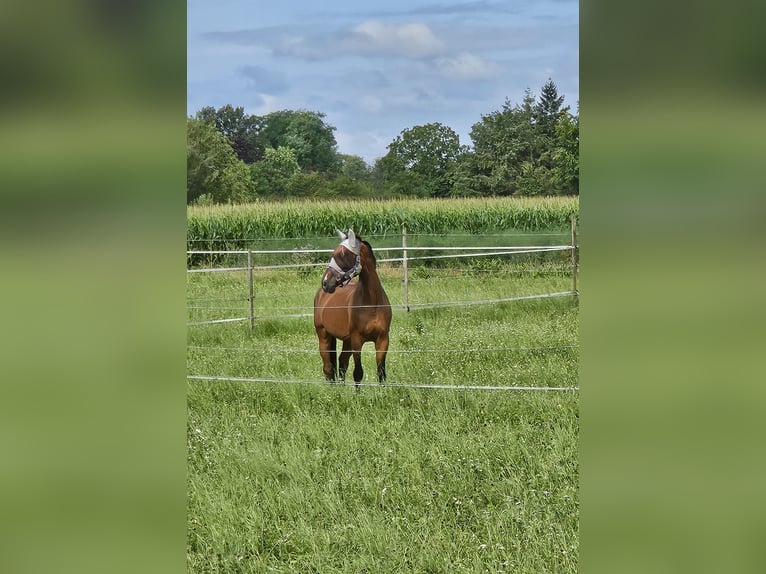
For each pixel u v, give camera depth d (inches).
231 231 893.8
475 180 1738.4
